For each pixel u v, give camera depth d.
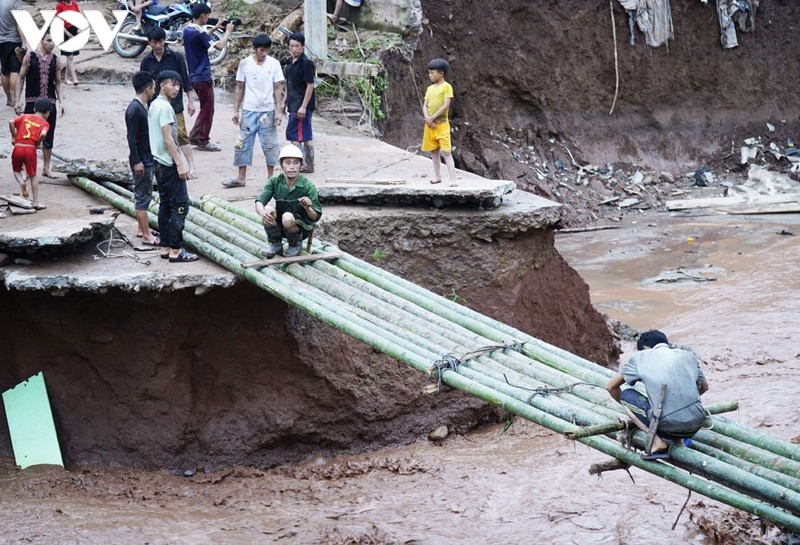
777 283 17.73
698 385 7.89
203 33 15.27
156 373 11.48
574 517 10.23
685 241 21.09
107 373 11.62
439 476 11.47
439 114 12.83
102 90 18.73
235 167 14.78
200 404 11.84
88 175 12.91
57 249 11.34
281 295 10.38
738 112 27.44
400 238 12.90
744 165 26.48
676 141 26.62
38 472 11.31
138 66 19.66
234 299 11.68
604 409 8.28
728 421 8.17
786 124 27.58
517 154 24.67
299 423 12.04
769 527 9.63
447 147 12.97
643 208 24.12
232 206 12.48
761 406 12.37
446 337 9.70
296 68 13.76
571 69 25.48
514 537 9.92
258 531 10.12
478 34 24.27
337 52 20.14
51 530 9.89
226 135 16.69
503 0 24.44
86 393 11.77
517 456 11.93
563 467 11.45
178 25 20.22
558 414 8.28
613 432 8.07
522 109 25.30
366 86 19.19
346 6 21.23
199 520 10.42
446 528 10.16
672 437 7.71
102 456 11.70
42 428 11.65
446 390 12.72
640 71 26.14
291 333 11.90
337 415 12.22
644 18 25.78
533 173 24.30
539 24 24.97
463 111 24.28
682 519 10.03
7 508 10.41
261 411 11.94
